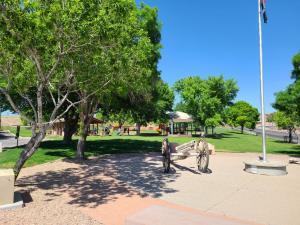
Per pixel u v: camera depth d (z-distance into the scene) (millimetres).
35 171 13297
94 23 8258
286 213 7461
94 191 9680
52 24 8438
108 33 8578
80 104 17031
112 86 12414
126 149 22672
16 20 8203
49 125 9445
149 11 19250
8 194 7695
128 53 10594
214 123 47219
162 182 11117
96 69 10000
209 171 13477
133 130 69250
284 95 19797
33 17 8375
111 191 9680
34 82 10734
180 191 9703
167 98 56125
